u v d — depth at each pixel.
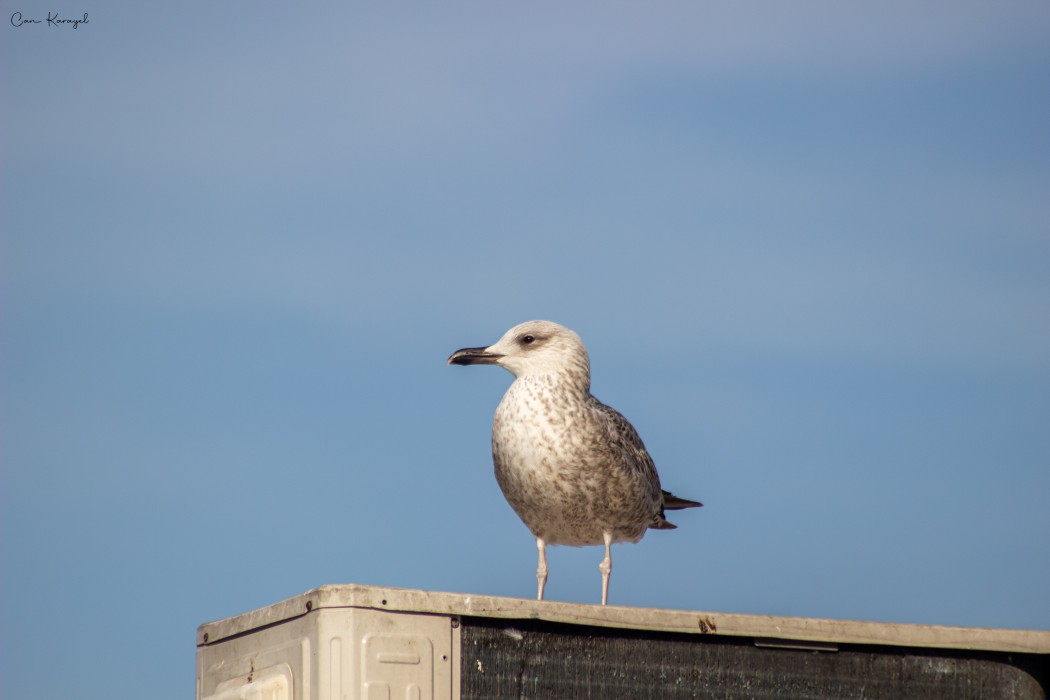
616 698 10.85
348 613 9.98
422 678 10.10
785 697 11.46
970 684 12.05
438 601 10.24
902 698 11.85
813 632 11.63
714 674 11.28
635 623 10.97
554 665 10.67
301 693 10.09
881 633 11.84
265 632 10.67
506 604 10.45
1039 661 12.23
